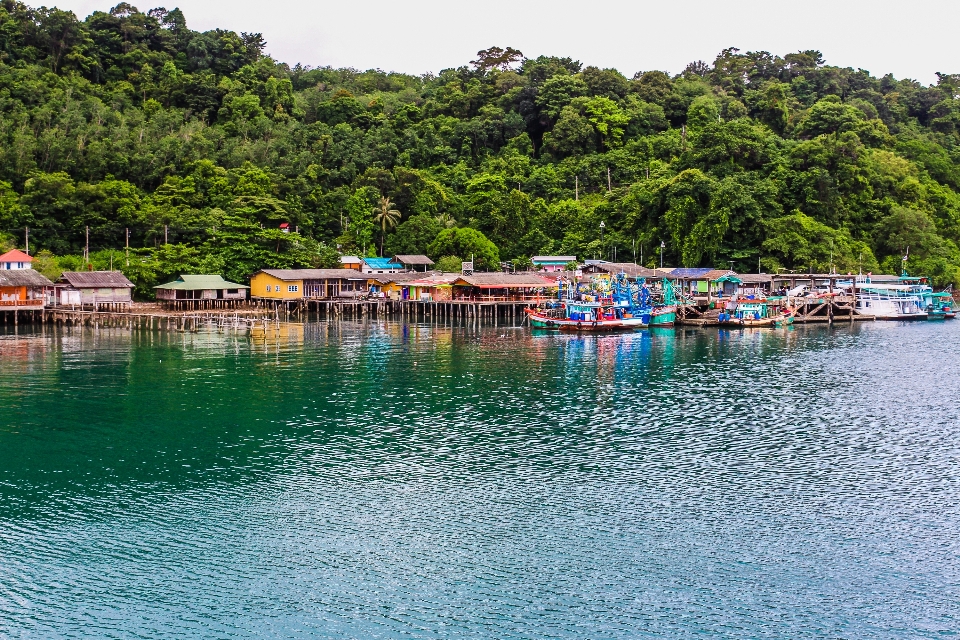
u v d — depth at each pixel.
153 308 141.62
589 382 79.06
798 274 158.88
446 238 173.25
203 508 44.72
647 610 34.56
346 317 145.25
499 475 50.03
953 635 32.84
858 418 64.56
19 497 46.22
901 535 41.47
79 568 37.84
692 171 172.50
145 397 70.88
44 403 68.31
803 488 47.97
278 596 35.56
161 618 33.84
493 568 37.97
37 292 126.75
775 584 36.62
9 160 162.75
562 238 188.75
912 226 184.25
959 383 79.31
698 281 156.50
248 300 153.25
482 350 101.75
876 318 147.88
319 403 68.94
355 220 180.00
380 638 32.59
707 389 75.81
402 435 58.84
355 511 44.31
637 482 48.88
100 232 153.50
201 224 160.50
